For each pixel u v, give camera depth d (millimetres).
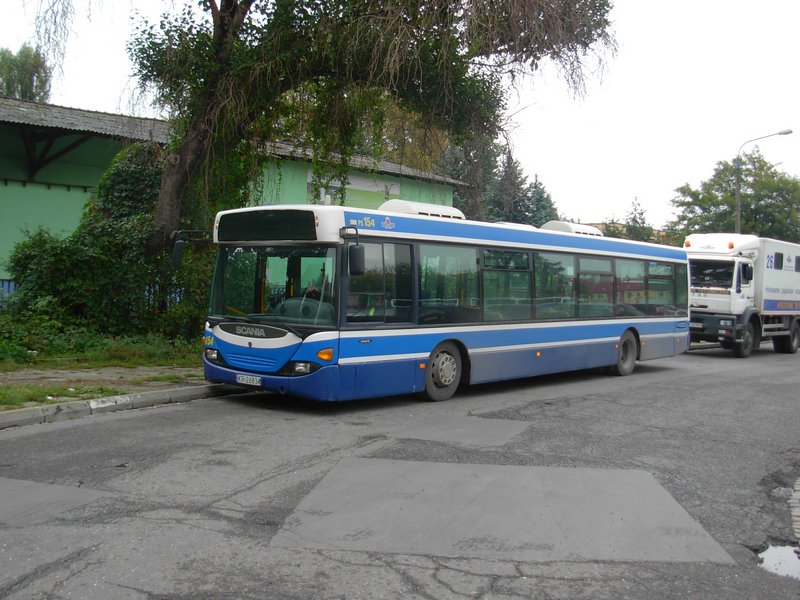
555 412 10305
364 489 6102
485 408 10438
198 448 7348
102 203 16219
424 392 10703
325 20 13461
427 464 6988
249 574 4297
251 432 8234
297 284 9656
